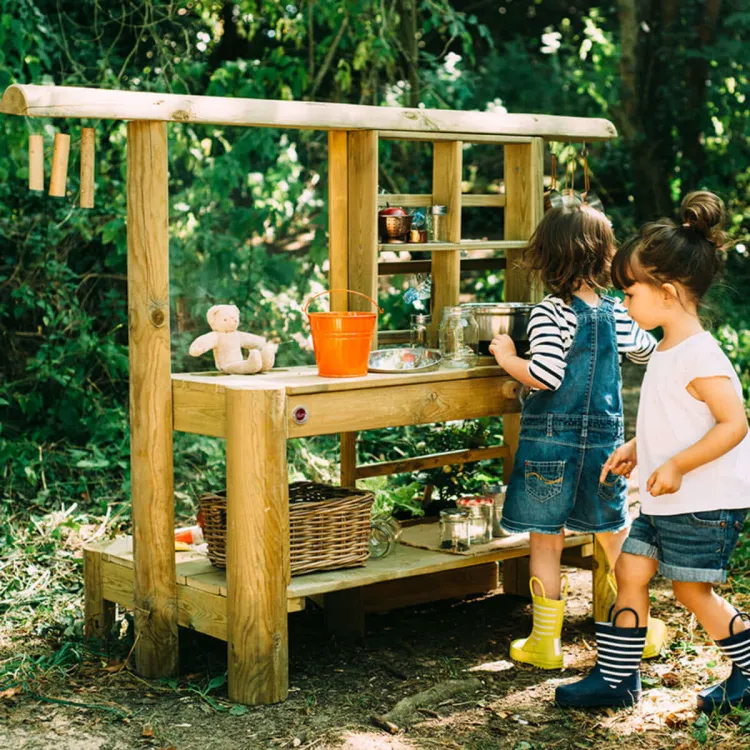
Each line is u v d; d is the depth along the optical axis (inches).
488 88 376.8
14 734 114.9
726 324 314.7
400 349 137.3
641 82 394.3
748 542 177.5
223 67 254.4
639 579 118.6
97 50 258.1
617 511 132.0
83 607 154.4
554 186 157.9
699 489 112.1
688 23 391.5
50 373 228.4
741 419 109.9
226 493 128.2
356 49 269.3
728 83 390.3
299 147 272.1
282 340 244.8
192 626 127.4
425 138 139.6
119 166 244.2
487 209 404.5
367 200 135.2
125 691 126.0
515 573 162.9
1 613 153.0
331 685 127.7
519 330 140.3
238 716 118.8
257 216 246.8
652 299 115.3
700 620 117.8
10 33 226.7
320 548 127.3
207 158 243.9
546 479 127.7
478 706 121.5
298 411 120.9
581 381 128.0
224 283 243.3
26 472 204.4
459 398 136.0
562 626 148.1
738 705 117.6
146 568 128.0
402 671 132.2
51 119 231.8
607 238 129.1
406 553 138.5
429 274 149.4
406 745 111.8
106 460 219.5
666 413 114.1
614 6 415.5
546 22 435.8
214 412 121.9
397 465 152.7
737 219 386.0
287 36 277.4
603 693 120.0
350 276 138.6
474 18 295.6
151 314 124.3
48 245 238.1
